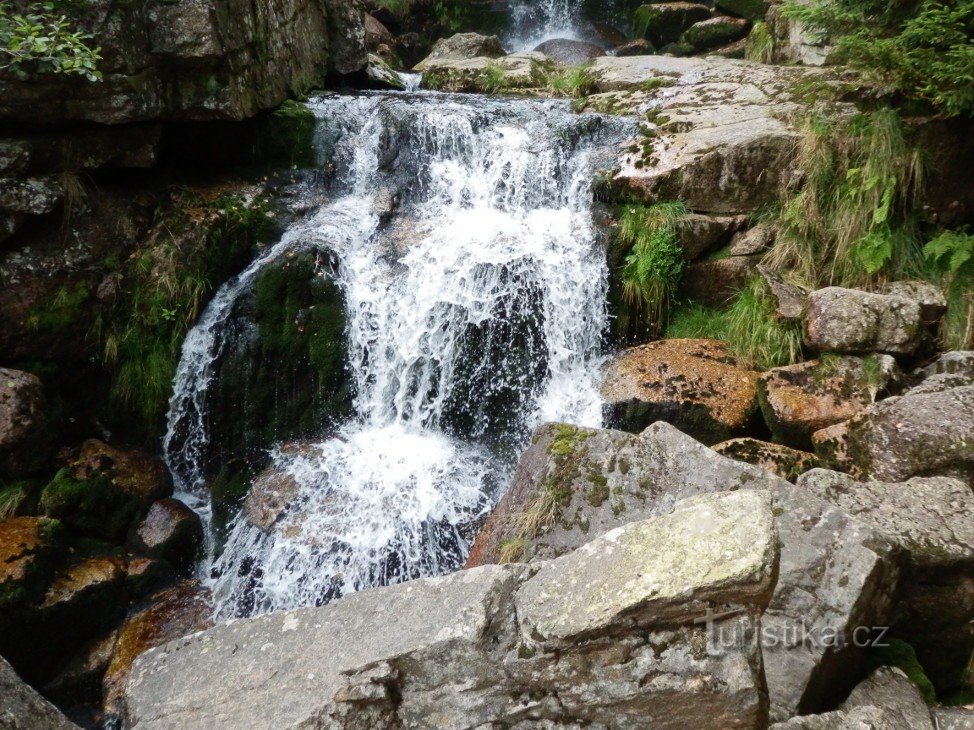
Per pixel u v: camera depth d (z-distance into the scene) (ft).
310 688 8.29
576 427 13.10
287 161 20.97
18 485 14.76
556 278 18.28
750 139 18.94
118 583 14.79
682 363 17.10
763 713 7.59
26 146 15.34
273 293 17.74
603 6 41.01
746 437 15.70
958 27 17.01
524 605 8.02
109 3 15.30
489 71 28.32
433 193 20.62
